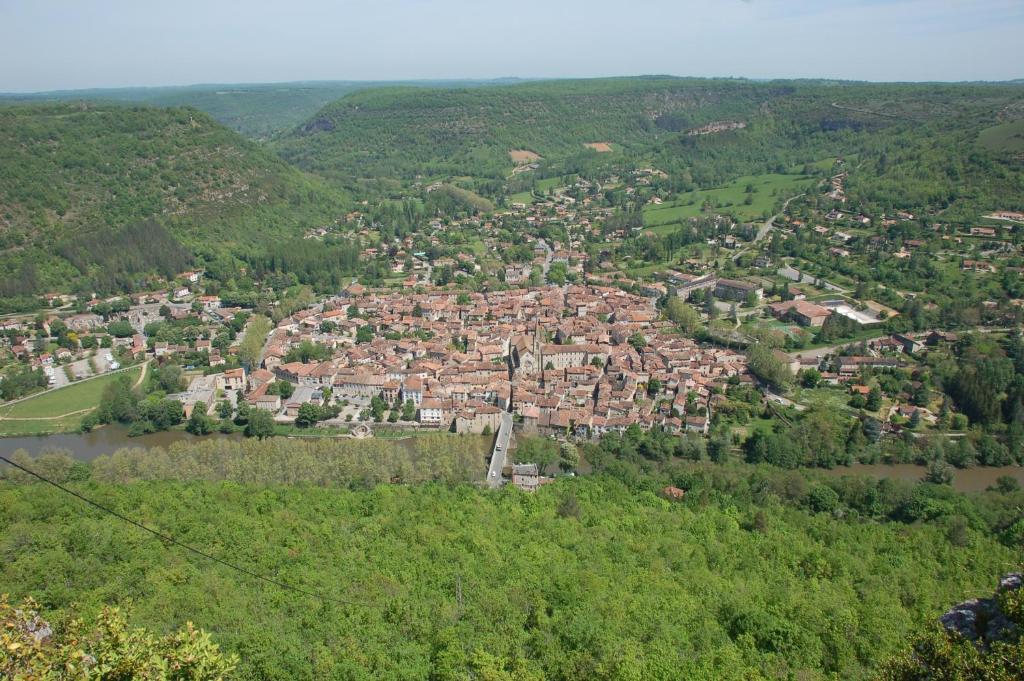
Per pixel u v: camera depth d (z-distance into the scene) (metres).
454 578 165.75
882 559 189.25
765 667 132.50
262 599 154.38
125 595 155.12
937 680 91.06
